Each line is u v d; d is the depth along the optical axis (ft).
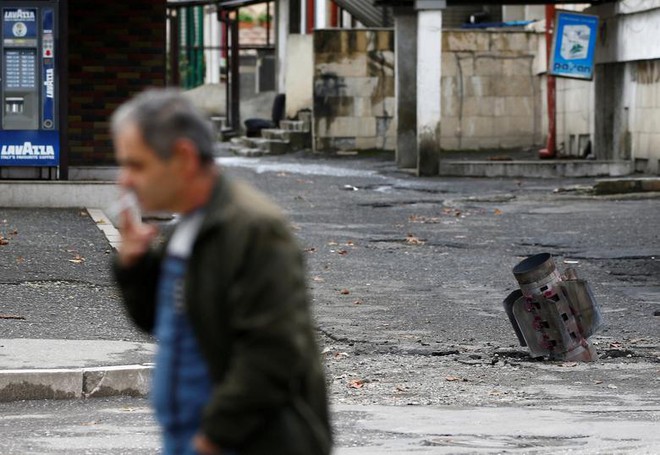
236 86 255.50
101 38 126.31
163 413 18.12
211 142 18.07
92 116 126.82
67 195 108.68
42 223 98.22
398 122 193.67
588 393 52.54
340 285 83.97
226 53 256.73
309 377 17.65
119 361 54.19
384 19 227.20
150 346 58.13
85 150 127.13
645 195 142.82
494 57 221.46
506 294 81.30
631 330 69.46
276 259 17.34
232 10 253.65
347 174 180.86
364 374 57.06
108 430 43.09
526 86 222.69
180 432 18.01
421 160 177.78
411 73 192.95
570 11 173.06
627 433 41.19
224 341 17.51
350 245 104.47
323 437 17.62
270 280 17.24
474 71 221.46
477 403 50.08
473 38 220.84
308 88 234.99
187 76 322.14
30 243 87.66
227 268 17.37
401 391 53.06
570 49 173.88
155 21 126.41
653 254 98.63
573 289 61.05
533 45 221.25
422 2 175.94
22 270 77.82
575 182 166.09
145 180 17.81
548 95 197.47
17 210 106.63
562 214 127.13
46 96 109.91
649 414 46.42
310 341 17.44
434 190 157.38
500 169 176.24
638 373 57.67
